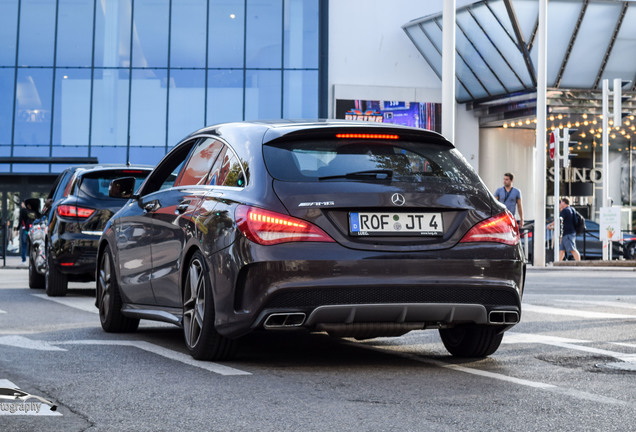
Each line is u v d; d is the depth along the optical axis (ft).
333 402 17.71
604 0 121.60
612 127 149.89
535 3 121.60
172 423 15.71
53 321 34.17
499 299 22.38
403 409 17.07
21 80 131.75
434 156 23.36
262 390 19.02
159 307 26.78
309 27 135.44
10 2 131.85
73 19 132.46
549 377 21.34
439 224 22.04
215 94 133.90
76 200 47.14
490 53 129.80
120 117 132.46
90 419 16.02
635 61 128.06
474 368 22.61
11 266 95.45
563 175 161.17
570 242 99.25
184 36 133.69
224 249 21.99
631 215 162.40
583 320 35.01
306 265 21.01
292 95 134.92
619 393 19.22
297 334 29.55
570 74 128.16
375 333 22.18
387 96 143.33
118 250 29.73
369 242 21.43
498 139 152.05
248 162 22.68
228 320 21.84
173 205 25.88
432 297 21.62
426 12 144.46
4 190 130.93
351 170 22.16
